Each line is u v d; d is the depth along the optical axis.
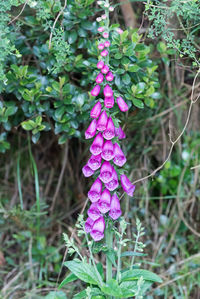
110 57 1.69
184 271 1.97
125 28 1.86
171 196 2.07
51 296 1.79
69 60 1.73
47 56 1.75
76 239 2.00
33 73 1.77
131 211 2.05
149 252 2.04
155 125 2.05
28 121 1.74
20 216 2.01
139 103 1.73
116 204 1.54
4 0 1.59
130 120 1.92
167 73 1.97
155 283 1.95
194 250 2.07
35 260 2.04
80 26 1.73
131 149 2.07
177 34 1.75
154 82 1.78
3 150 1.92
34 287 1.94
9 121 1.87
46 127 1.79
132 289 1.56
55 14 1.71
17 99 1.83
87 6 1.71
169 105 2.04
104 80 1.51
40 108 1.75
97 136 1.51
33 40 1.83
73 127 1.80
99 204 1.52
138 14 1.87
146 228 2.06
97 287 1.64
